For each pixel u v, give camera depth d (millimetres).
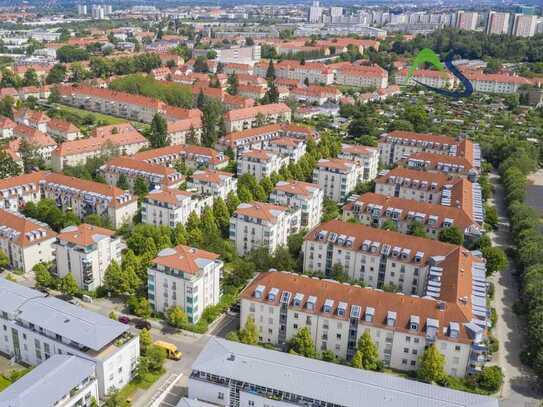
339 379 164500
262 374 165500
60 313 188250
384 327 192375
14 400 152750
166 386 182625
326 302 199750
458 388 184000
